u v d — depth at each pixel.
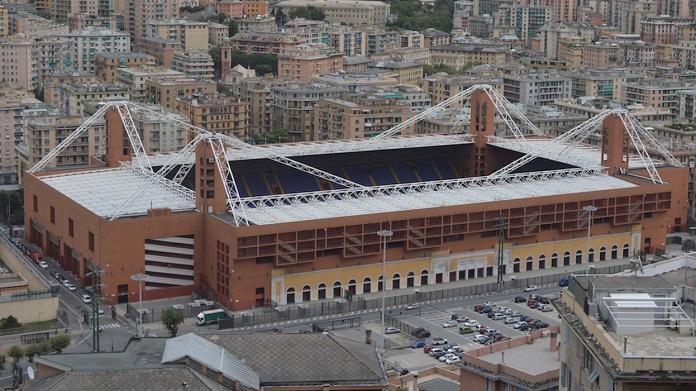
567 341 197.00
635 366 162.88
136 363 190.25
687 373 161.88
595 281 196.88
